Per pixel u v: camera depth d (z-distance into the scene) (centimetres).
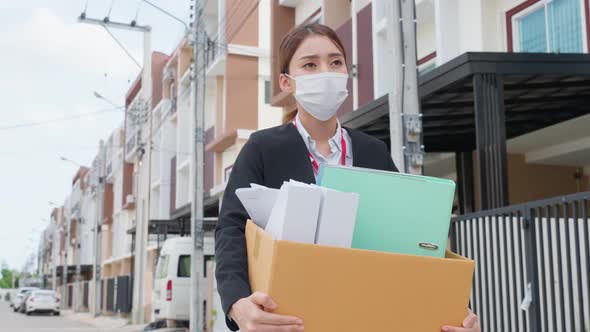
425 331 181
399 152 649
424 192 195
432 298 181
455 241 711
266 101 2152
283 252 168
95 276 3438
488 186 719
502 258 646
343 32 1400
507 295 619
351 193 179
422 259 179
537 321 576
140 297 2366
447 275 182
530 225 591
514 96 875
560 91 854
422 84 820
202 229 1538
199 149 1588
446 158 1263
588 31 862
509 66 739
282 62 235
